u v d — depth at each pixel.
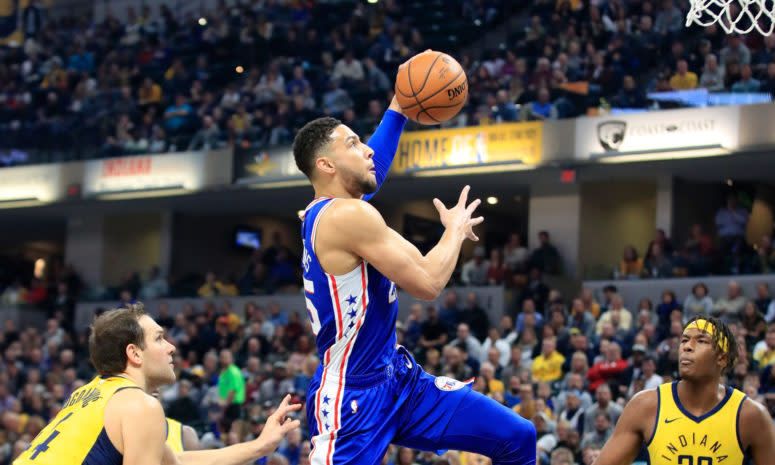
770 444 4.04
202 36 21.72
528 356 12.81
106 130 19.67
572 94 15.77
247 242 21.86
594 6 17.45
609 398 10.16
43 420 13.71
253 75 19.67
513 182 17.41
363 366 3.66
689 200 16.83
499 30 19.47
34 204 20.23
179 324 16.64
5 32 24.03
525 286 15.27
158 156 18.91
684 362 4.05
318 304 3.67
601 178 16.80
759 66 14.45
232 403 12.56
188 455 3.97
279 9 21.44
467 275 16.16
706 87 14.76
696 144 14.63
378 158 4.12
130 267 21.48
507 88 16.92
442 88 4.05
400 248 3.55
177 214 21.19
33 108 21.28
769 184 17.05
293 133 17.72
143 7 22.92
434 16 19.98
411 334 13.98
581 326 13.29
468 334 13.08
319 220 3.62
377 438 3.63
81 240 21.72
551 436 10.20
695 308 13.01
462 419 3.72
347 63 18.78
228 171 18.19
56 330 17.52
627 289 14.92
